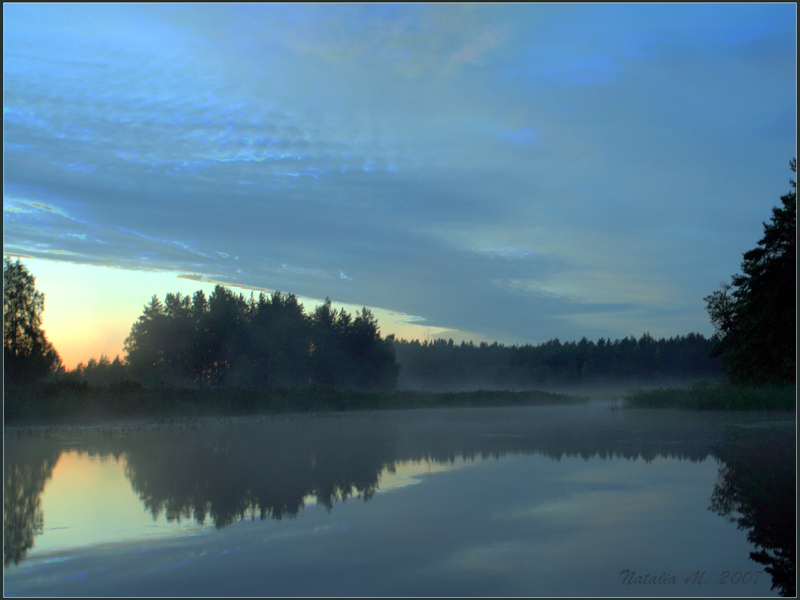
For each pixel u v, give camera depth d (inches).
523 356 5733.3
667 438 552.7
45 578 183.0
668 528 232.4
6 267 1290.6
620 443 517.7
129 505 282.2
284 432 679.1
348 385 3038.9
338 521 248.4
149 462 426.6
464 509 267.0
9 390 973.2
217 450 498.0
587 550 206.8
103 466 407.2
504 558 198.5
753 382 1486.2
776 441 514.0
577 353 5674.2
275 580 179.3
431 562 195.2
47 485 336.2
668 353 5462.6
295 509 271.3
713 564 191.2
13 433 678.5
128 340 3024.1
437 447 506.0
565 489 311.0
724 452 447.2
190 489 319.9
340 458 440.1
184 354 2851.9
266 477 355.9
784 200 1360.7
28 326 1314.0
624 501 280.7
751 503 276.2
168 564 195.8
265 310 2849.4
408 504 278.7
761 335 1433.3
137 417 952.9
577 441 540.7
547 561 195.6
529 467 386.6
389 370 3292.3
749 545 211.3
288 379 2701.8
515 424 776.9
